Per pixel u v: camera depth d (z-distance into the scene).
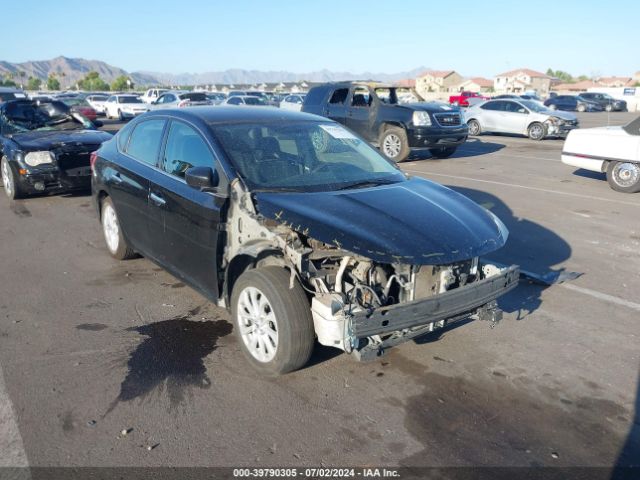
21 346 4.24
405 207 4.01
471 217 4.12
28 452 3.04
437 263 3.53
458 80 127.50
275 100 31.20
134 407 3.46
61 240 7.16
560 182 11.58
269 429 3.27
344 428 3.29
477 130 22.77
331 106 15.56
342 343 3.31
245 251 3.88
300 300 3.58
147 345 4.27
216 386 3.71
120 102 33.78
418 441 3.19
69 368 3.92
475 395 3.66
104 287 5.48
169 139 4.91
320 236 3.54
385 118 14.29
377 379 3.83
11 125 10.18
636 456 3.10
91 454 3.03
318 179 4.38
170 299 5.19
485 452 3.11
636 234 7.64
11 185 9.47
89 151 9.40
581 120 33.03
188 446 3.11
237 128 4.61
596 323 4.80
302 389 3.69
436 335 4.50
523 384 3.80
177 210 4.54
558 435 3.27
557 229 7.84
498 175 12.40
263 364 3.79
